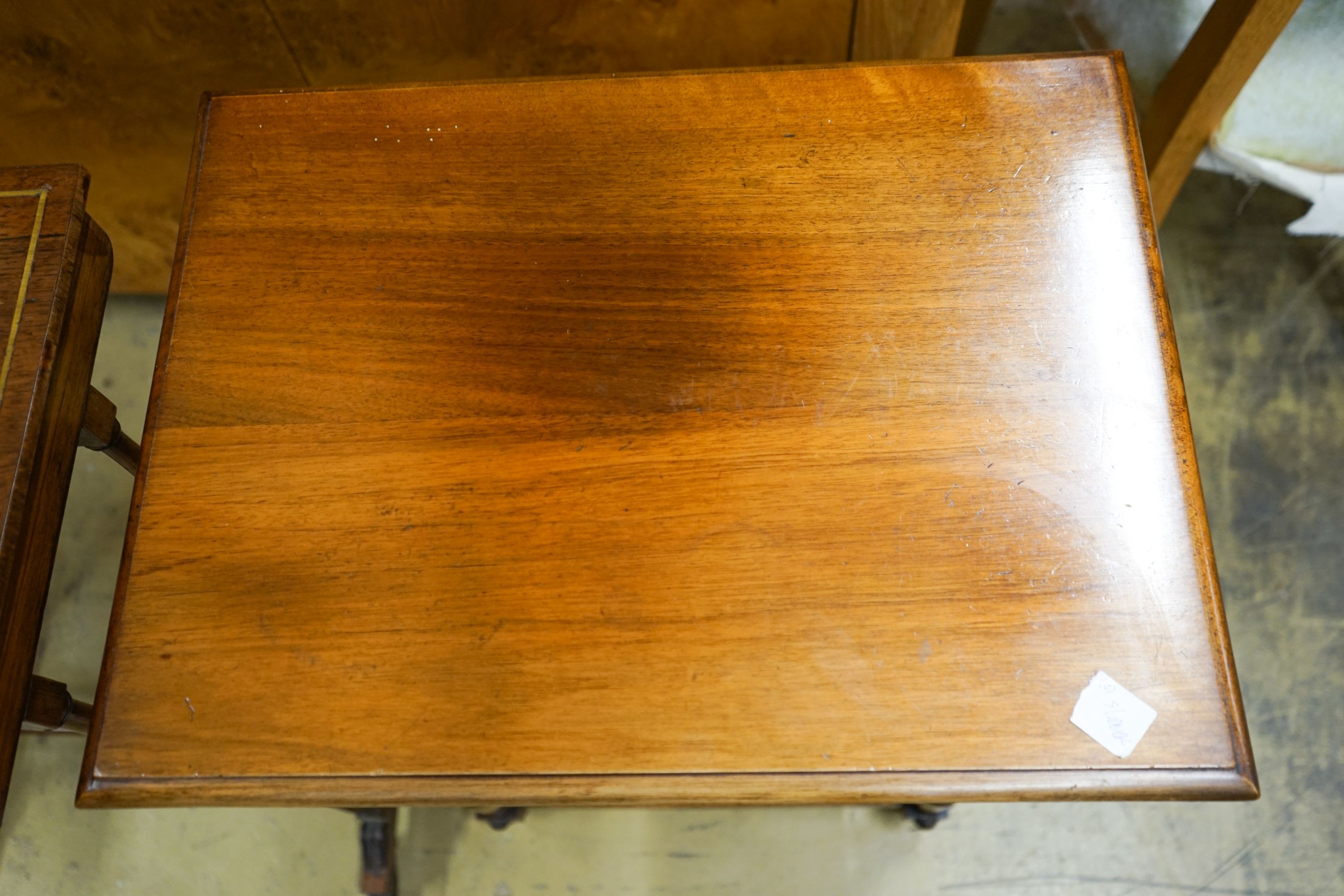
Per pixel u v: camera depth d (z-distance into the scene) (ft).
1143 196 3.14
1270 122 4.75
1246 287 5.51
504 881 4.55
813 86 3.32
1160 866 4.42
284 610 2.81
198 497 2.95
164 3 4.05
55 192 3.08
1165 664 2.65
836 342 3.02
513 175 3.28
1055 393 2.93
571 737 2.65
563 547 2.84
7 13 4.03
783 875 4.51
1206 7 5.24
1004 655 2.67
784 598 2.75
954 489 2.84
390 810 4.33
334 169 3.33
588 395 3.00
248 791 2.64
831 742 2.61
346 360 3.09
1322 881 4.36
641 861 4.55
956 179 3.18
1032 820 4.52
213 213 3.29
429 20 4.25
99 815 4.64
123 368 5.61
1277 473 5.12
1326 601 4.84
